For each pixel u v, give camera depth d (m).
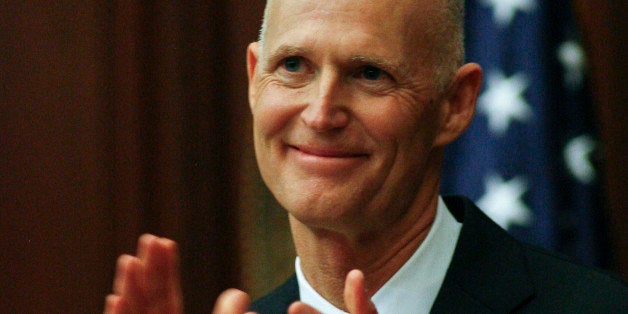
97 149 13.15
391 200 6.79
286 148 6.81
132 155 13.06
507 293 7.04
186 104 13.16
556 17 13.34
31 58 13.24
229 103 13.24
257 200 13.34
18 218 13.16
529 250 7.52
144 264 6.12
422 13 6.68
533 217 13.01
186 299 13.05
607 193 12.90
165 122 13.11
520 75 13.19
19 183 13.18
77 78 13.19
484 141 13.25
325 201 6.64
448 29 6.91
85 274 13.14
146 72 13.16
